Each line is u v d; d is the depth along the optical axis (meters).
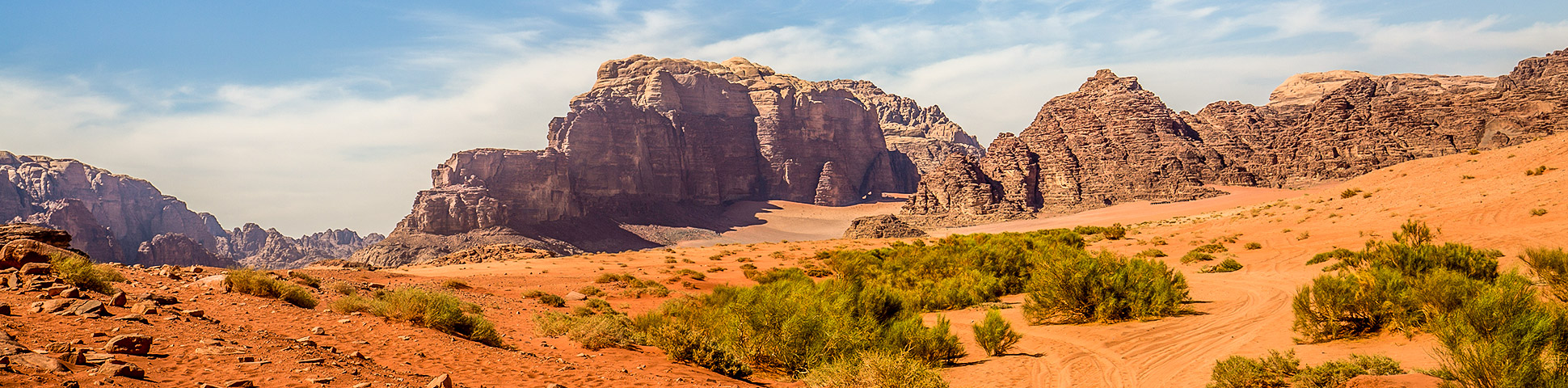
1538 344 11.32
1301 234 66.62
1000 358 20.02
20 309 13.32
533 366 15.09
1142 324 23.72
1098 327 24.19
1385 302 17.22
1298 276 36.56
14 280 16.20
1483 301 13.11
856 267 53.38
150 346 11.11
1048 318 26.67
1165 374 16.39
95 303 13.91
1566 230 43.22
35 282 16.09
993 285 37.88
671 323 20.88
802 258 82.50
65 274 17.53
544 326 23.50
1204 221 107.88
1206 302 28.62
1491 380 10.64
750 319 19.38
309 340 14.00
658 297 45.00
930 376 14.84
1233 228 87.56
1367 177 111.12
